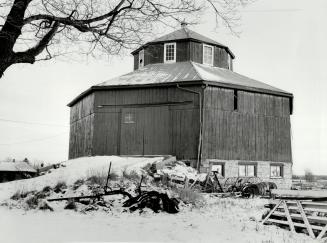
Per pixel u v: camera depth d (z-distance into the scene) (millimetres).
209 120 28203
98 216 14195
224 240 9930
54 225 11836
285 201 12258
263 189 23281
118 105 30031
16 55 6469
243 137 29203
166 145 28438
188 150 27844
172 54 33344
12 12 6117
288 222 11797
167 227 11867
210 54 34031
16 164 48312
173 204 15539
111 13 7137
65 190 19531
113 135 29750
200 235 10586
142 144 28969
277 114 30922
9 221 12227
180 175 23828
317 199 11750
